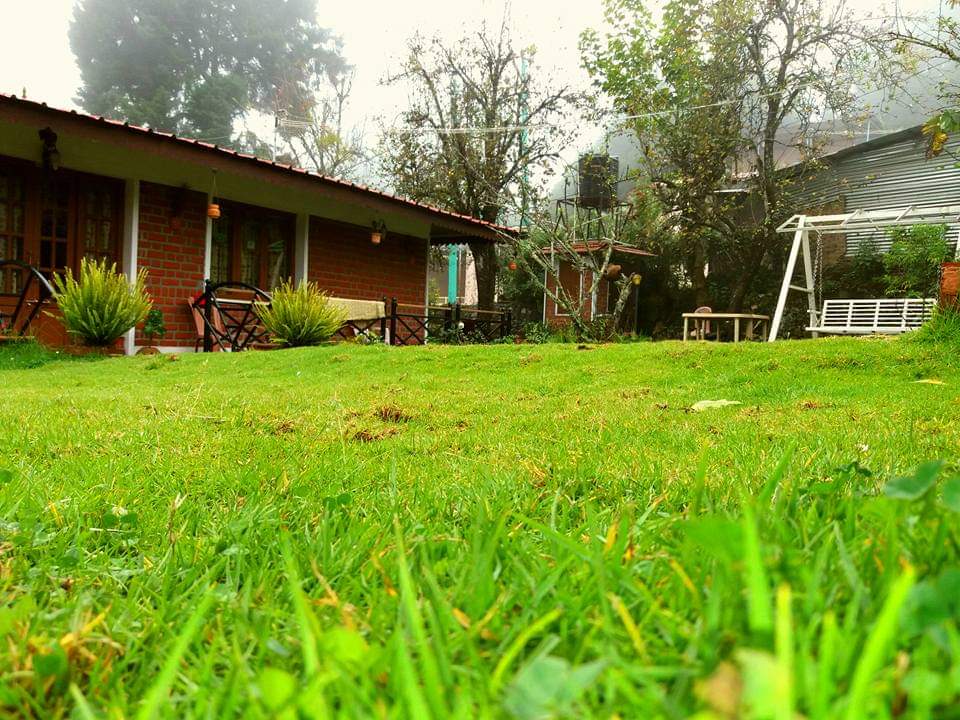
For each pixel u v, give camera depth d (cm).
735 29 1870
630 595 92
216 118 4644
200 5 4872
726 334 1803
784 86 1897
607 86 2038
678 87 1953
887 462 224
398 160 2552
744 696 36
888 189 1916
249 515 171
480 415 416
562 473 228
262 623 96
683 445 291
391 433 352
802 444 272
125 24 4850
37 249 1056
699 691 39
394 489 195
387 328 1527
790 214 2014
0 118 882
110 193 1132
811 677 51
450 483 222
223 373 735
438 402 481
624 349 720
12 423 350
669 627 76
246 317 1115
